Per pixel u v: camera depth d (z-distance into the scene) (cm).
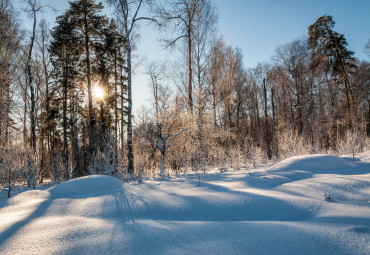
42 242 229
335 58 2170
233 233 235
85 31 1444
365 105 2477
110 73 1731
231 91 1736
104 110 1830
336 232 219
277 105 2556
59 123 1841
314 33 2142
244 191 403
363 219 246
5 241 236
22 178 773
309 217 280
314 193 382
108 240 228
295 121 1984
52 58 1595
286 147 1057
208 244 212
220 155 1095
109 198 404
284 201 330
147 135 885
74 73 1545
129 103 983
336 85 2330
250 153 1027
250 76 2634
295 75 1956
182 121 1009
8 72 1286
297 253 188
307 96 1852
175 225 268
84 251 207
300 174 564
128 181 742
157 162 1012
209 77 1486
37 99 1652
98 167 846
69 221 292
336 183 431
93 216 320
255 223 262
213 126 1202
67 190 498
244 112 2508
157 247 210
